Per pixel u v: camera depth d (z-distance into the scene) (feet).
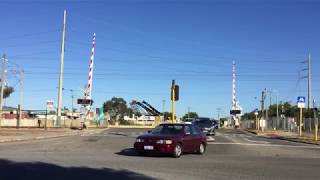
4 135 121.39
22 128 176.76
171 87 113.09
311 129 226.17
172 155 71.15
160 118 332.60
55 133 139.54
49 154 70.18
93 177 45.37
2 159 60.64
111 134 145.89
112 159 64.13
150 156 71.97
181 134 73.41
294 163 63.05
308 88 211.41
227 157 72.08
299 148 97.45
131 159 65.00
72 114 286.66
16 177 44.70
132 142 103.60
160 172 49.98
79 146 90.74
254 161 64.90
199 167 55.57
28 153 71.31
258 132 204.74
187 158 69.36
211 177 46.83
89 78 184.34
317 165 60.59
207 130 145.07
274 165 59.62
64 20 178.09
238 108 281.95
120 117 376.07
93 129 194.90
